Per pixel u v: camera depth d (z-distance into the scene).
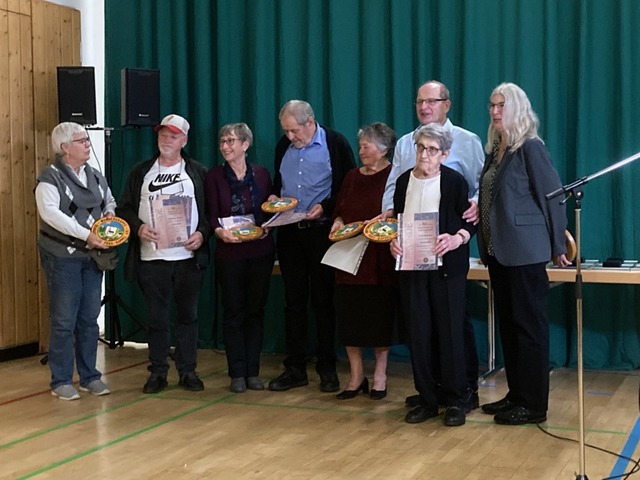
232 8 5.89
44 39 5.97
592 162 5.05
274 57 5.81
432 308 3.98
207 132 5.98
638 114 4.92
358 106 5.59
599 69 5.00
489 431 3.84
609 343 5.12
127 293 6.27
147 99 5.73
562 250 3.82
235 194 4.68
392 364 5.49
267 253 4.70
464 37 5.23
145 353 5.93
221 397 4.60
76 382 5.01
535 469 3.27
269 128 5.83
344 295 4.43
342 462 3.40
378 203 4.36
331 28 5.57
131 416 4.20
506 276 3.90
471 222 3.96
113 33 6.27
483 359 5.37
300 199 4.76
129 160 6.21
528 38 5.10
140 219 4.67
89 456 3.54
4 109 5.65
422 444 3.64
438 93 4.20
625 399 4.43
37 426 4.04
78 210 4.53
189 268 4.70
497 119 3.86
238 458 3.47
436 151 3.92
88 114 5.74
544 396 3.92
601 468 3.27
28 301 5.88
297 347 4.83
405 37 5.41
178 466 3.38
